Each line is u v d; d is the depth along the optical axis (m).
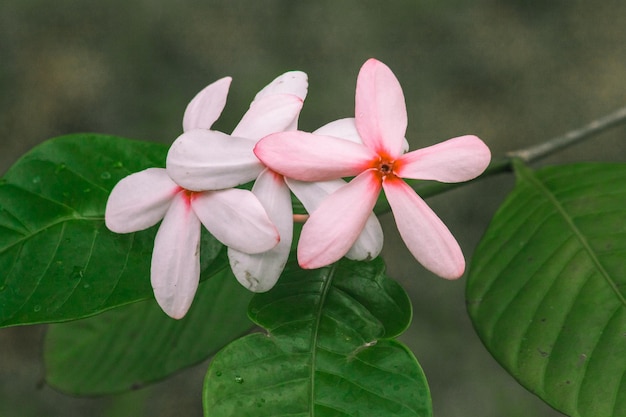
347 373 0.33
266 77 0.79
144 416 0.72
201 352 0.40
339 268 0.35
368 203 0.32
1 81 0.79
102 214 0.36
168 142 0.77
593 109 0.79
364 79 0.33
